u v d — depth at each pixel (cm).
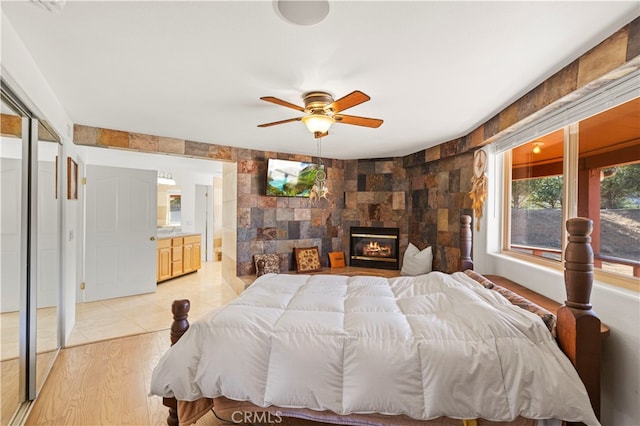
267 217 421
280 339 150
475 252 311
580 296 137
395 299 200
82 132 304
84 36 150
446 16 131
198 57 169
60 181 267
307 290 217
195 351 154
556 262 220
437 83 198
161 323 347
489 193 295
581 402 126
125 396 211
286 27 141
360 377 139
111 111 260
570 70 171
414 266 387
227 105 243
